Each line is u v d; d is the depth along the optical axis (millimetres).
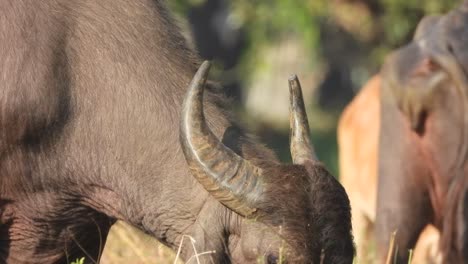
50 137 17016
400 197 24297
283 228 15453
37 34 16953
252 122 70500
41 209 17344
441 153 23922
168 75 17109
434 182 24234
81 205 17438
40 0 17078
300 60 72375
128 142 16922
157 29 17359
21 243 17625
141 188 16906
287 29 50719
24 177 17141
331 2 45125
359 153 32344
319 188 15492
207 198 16406
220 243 16125
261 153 16375
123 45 17125
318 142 64625
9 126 16922
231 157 15742
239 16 47000
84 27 17141
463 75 23609
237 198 15617
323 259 15250
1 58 16922
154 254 21062
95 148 17016
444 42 23969
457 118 23688
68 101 16969
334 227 15336
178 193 16656
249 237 15773
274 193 15555
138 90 16984
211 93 17016
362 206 32062
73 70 17016
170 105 16953
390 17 44250
